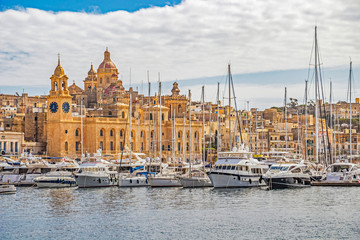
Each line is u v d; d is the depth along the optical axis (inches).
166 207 4156.0
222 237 3248.0
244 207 4116.6
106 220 3698.3
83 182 5418.3
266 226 3489.2
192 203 4325.8
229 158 5310.0
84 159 6269.7
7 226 3543.3
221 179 5187.0
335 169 5615.2
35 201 4490.7
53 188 5423.2
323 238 3213.6
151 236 3284.9
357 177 5467.5
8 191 4972.9
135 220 3690.9
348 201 4347.9
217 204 4261.8
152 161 6555.1
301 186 5251.0
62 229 3459.6
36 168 6127.0
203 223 3582.7
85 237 3280.0
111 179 5561.0
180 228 3457.2
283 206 4141.2
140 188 5383.9
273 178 5088.6
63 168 6151.6
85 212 3981.3
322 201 4352.9
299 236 3253.0
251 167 5280.5
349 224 3531.0
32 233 3373.5
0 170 6058.1
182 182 5359.3
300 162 5413.4
